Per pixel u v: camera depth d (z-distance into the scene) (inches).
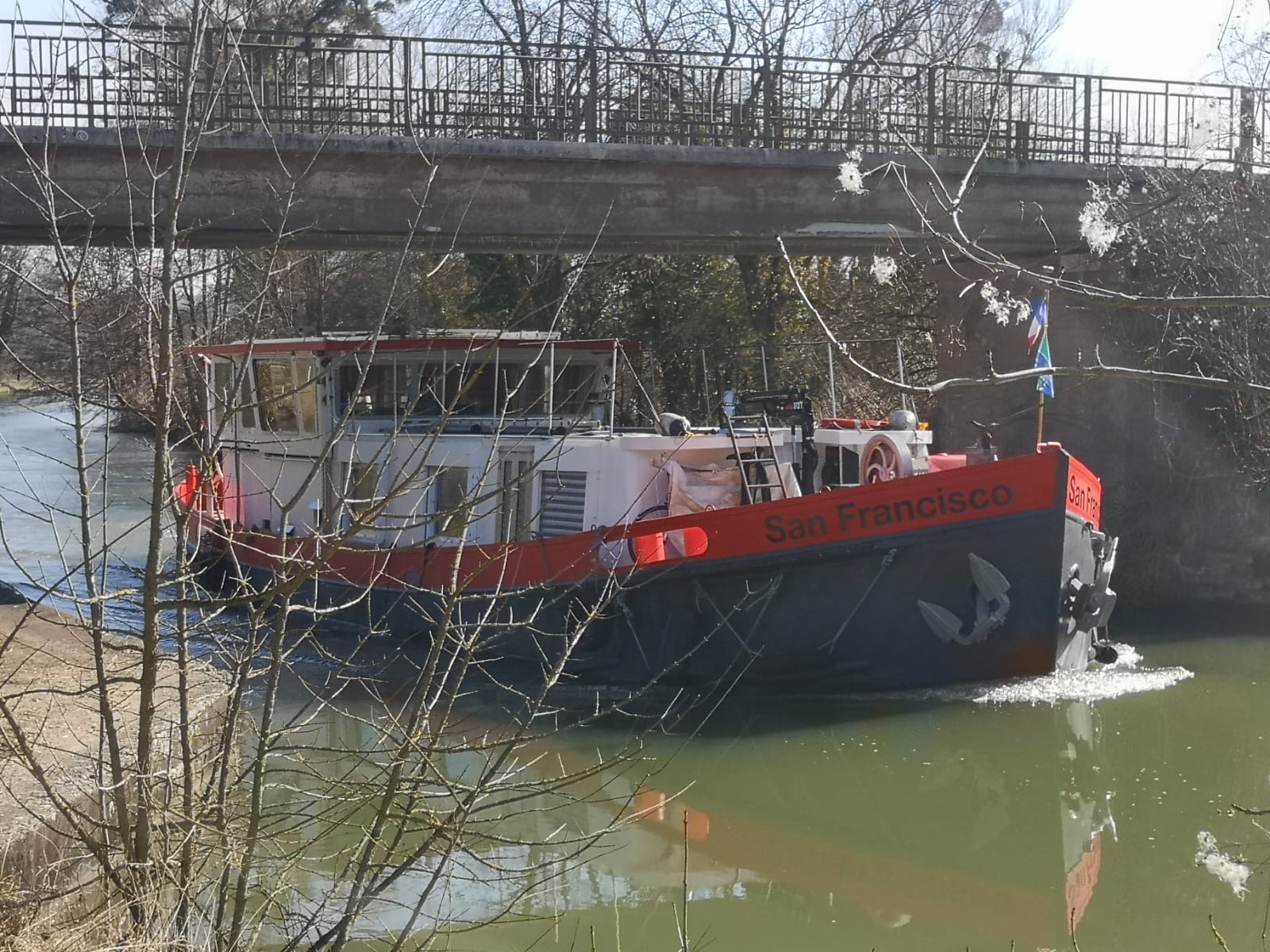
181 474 206.8
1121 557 676.1
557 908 298.0
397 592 513.0
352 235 621.0
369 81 643.5
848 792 377.7
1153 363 637.3
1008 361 764.0
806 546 442.0
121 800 189.9
